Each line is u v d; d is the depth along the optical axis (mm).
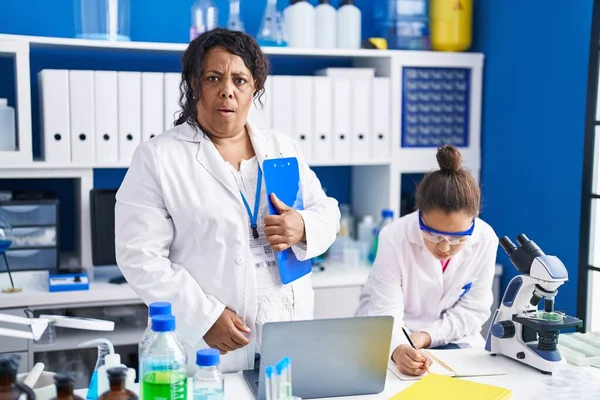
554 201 2998
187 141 1863
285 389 1368
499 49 3309
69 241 3285
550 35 2992
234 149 1919
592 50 2777
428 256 2104
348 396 1633
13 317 1348
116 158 2936
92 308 2912
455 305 2209
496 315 1944
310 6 3184
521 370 1810
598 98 2783
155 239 1786
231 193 1830
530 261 1836
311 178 2076
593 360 1831
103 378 1412
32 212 2871
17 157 2809
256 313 1843
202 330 1720
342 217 3420
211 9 3131
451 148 1933
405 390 1620
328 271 3117
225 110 1795
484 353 1944
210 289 1819
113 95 2900
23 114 2801
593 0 2766
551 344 1788
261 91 1972
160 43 2992
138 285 1756
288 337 1547
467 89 3416
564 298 2955
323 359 1590
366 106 3223
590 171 2801
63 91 2844
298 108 3133
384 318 1604
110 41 2912
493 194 3398
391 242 2127
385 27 3381
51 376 1418
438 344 2123
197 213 1794
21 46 2770
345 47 3258
